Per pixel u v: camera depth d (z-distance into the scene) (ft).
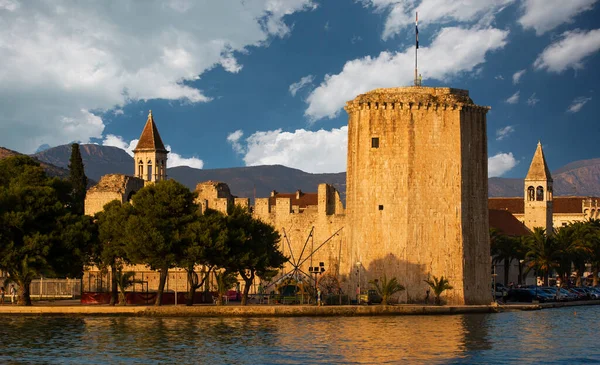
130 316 255.29
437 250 299.38
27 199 277.85
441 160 301.43
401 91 306.14
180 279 335.47
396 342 205.57
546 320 261.44
